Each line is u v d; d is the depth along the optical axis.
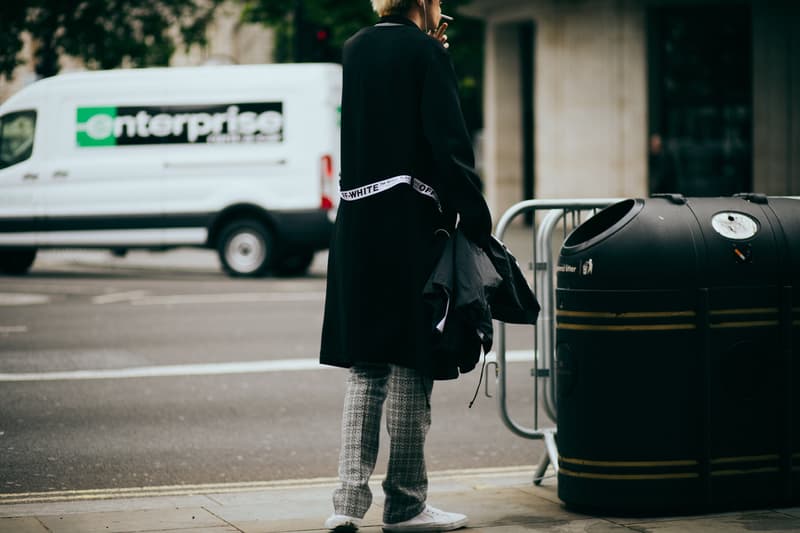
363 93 5.26
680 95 27.70
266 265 18.98
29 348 12.01
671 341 5.52
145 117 18.98
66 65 27.64
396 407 5.31
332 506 6.01
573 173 28.08
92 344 12.25
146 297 16.42
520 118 31.38
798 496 5.76
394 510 5.39
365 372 5.37
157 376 10.50
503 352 6.81
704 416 5.56
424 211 5.23
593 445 5.60
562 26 28.16
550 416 6.88
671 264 5.52
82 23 25.70
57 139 19.22
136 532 5.42
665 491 5.55
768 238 5.70
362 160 5.25
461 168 5.05
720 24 27.62
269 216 18.72
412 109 5.18
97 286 18.06
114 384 10.15
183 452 7.85
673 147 27.73
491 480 6.84
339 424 8.70
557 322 5.81
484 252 5.25
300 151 18.66
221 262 19.09
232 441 8.16
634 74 27.48
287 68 18.78
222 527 5.50
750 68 27.59
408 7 5.41
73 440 8.16
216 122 18.84
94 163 19.08
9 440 8.15
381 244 5.20
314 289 17.47
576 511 5.79
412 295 5.18
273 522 5.60
